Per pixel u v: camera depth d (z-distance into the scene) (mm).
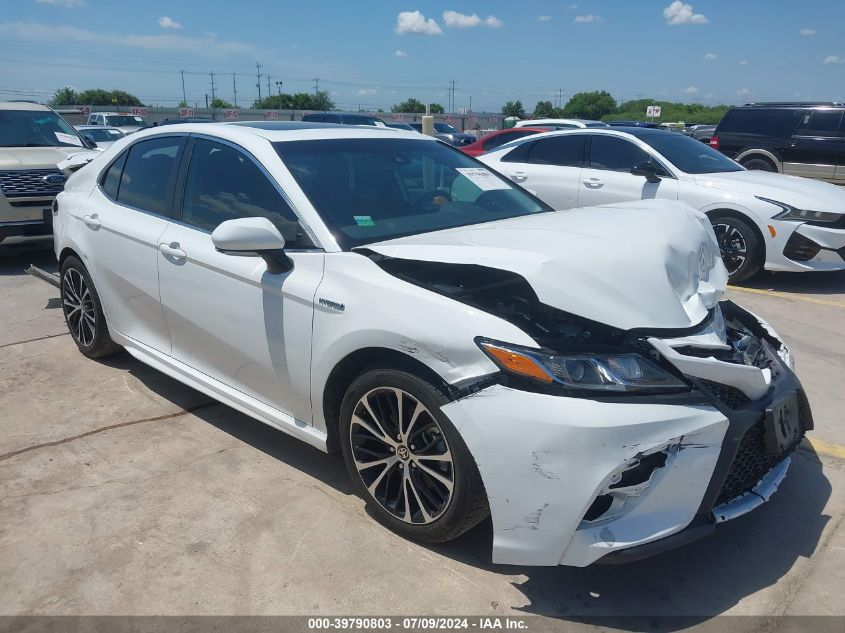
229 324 3383
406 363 2678
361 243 3045
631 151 7633
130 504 3178
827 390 4352
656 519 2365
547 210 3902
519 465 2354
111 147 4594
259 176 3377
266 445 3719
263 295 3172
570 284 2465
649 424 2283
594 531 2340
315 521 3033
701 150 7828
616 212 3236
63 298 4953
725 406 2418
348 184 3379
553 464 2305
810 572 2676
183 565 2764
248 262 3256
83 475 3424
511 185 4055
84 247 4422
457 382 2475
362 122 20203
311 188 3240
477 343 2447
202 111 43656
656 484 2342
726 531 2939
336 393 3025
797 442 2756
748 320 3287
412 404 2703
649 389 2350
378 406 2838
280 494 3248
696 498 2383
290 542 2895
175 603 2564
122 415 4074
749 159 13695
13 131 8516
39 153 8047
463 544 2873
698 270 2930
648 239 2764
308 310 2979
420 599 2562
